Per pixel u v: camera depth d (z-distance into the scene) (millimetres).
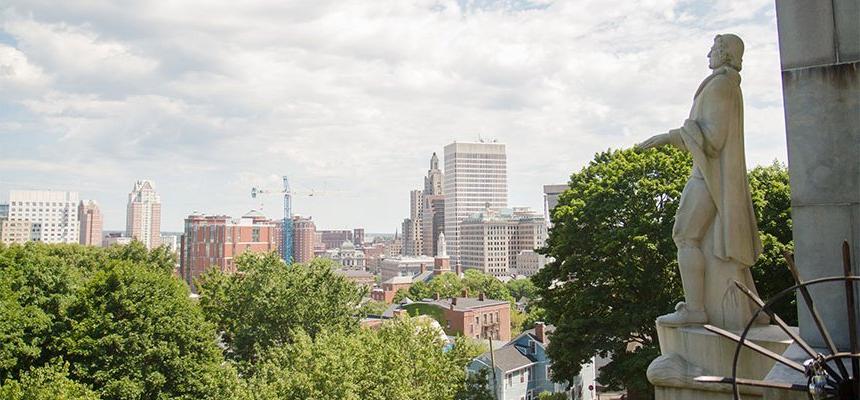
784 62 8883
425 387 30422
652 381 8875
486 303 127438
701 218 9023
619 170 30094
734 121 8922
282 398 26750
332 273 50062
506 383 70438
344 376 26422
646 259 28156
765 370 8125
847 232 8375
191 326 38812
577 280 30469
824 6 8625
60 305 39312
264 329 45156
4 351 34125
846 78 8453
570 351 28703
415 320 36094
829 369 6336
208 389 35812
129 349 36469
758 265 24812
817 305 8492
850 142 8406
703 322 8906
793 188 8766
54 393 28000
